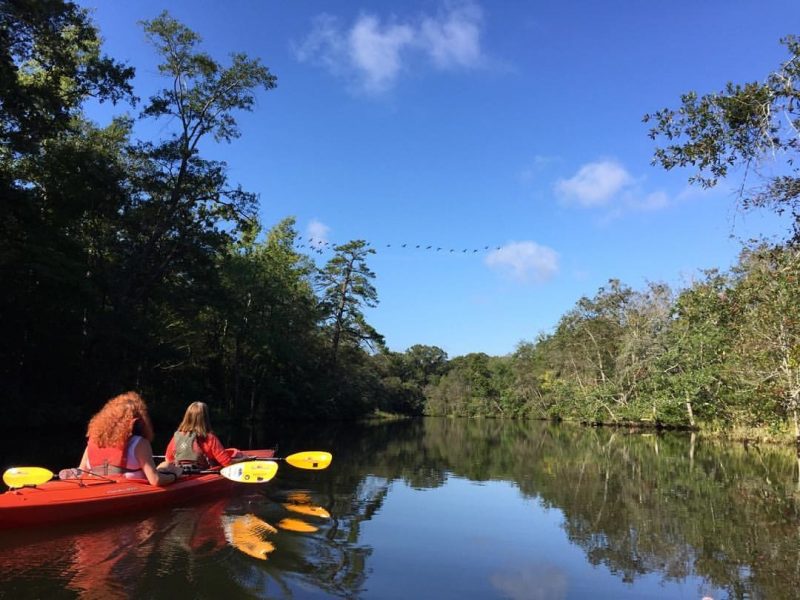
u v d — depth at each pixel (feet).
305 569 14.66
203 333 95.81
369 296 149.79
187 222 75.46
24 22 49.70
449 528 20.44
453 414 246.88
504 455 50.47
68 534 16.67
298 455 27.71
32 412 57.36
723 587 14.99
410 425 130.41
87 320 65.46
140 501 19.39
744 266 65.87
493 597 13.79
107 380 69.00
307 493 25.17
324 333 146.41
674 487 31.60
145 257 72.18
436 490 28.66
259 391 116.78
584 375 139.33
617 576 15.79
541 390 196.03
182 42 73.97
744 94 26.89
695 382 86.33
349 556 16.16
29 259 53.47
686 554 17.98
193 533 17.21
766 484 33.09
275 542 16.71
